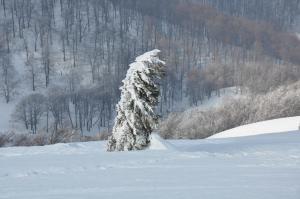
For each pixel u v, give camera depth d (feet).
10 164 65.00
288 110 416.46
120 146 96.43
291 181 39.06
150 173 50.14
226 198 30.86
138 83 94.73
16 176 52.39
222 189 35.32
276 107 418.51
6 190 40.09
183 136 374.22
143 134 95.45
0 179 49.16
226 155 72.02
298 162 60.13
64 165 61.93
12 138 325.01
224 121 399.85
